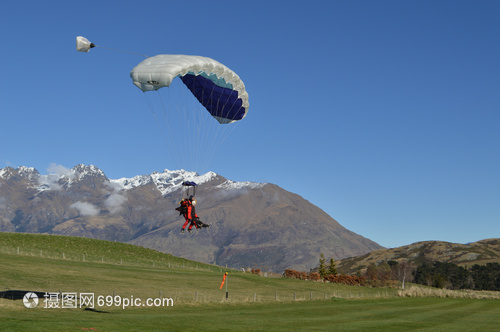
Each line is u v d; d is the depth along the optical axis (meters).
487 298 90.44
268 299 64.44
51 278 65.00
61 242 124.75
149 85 31.64
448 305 68.69
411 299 79.69
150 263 120.12
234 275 101.75
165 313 42.34
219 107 40.75
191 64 33.06
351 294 88.69
